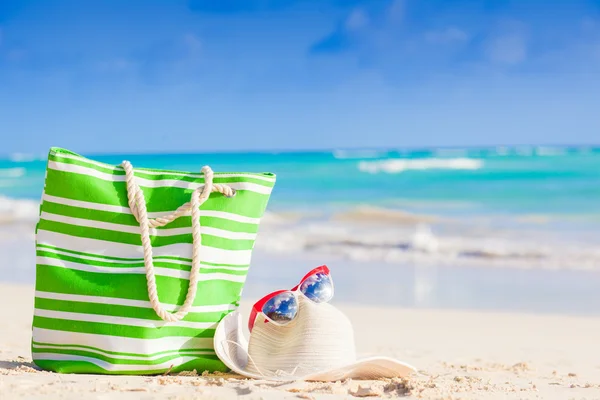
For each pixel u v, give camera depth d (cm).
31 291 350
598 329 278
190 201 159
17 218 780
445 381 167
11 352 194
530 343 250
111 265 157
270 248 568
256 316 163
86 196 158
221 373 162
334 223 731
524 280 422
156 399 138
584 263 488
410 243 576
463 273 452
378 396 146
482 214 753
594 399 154
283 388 147
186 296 158
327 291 160
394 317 302
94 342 155
